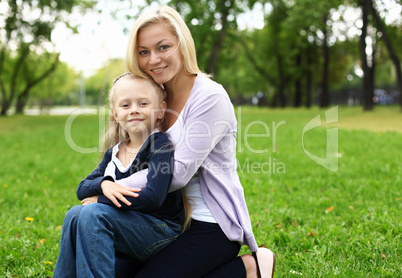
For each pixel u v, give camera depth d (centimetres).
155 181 196
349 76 5544
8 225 362
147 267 200
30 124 1931
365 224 339
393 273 252
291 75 3344
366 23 2030
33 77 3341
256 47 3438
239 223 215
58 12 2644
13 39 2686
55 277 190
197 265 202
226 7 2141
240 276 217
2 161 761
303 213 391
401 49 2444
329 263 269
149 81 220
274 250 299
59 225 376
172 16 215
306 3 2264
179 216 215
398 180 502
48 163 725
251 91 4106
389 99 2917
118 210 195
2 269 271
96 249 182
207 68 2208
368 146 832
